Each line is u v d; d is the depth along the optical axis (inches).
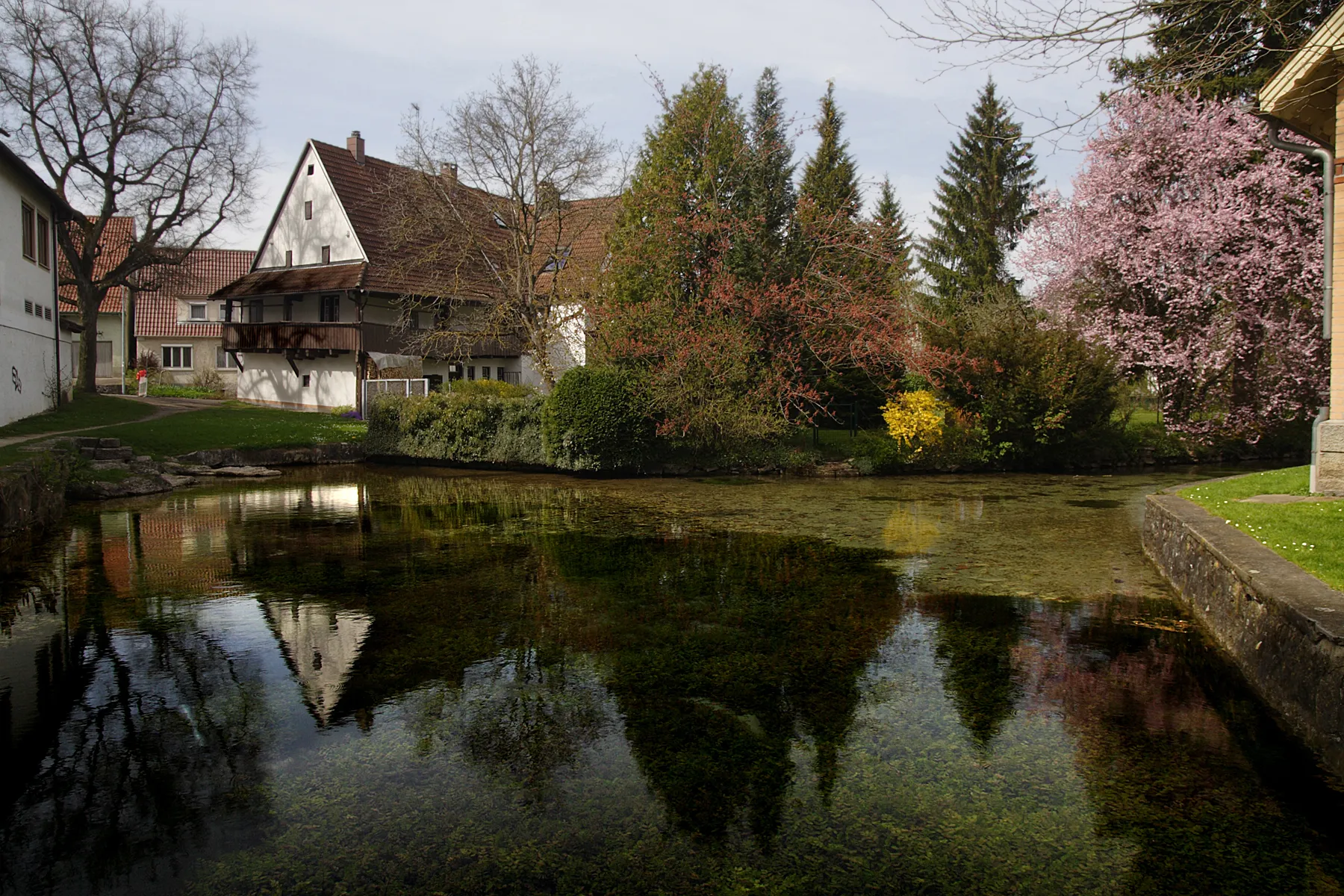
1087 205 777.6
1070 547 377.7
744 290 703.1
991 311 1023.0
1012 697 191.9
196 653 223.8
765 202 741.9
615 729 174.2
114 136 1077.1
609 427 693.9
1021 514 487.8
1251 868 122.8
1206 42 214.4
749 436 710.5
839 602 277.7
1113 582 306.2
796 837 132.1
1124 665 213.8
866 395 852.6
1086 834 132.6
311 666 213.6
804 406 791.7
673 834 133.2
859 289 748.6
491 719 179.5
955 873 122.0
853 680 202.5
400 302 1077.1
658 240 749.3
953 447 778.2
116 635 240.1
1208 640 234.1
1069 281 792.9
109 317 1627.7
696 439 730.8
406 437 829.2
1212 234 669.9
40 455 474.9
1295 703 170.7
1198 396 774.5
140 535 407.2
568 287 822.5
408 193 901.2
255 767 157.3
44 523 439.5
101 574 319.9
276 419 981.8
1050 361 751.7
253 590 294.4
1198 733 171.0
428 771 155.3
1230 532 263.9
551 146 843.4
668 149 784.3
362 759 160.4
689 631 243.9
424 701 189.9
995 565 337.4
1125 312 757.3
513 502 545.3
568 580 309.7
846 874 121.8
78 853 128.3
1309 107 359.6
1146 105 689.6
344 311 1211.2
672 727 175.0
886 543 390.9
